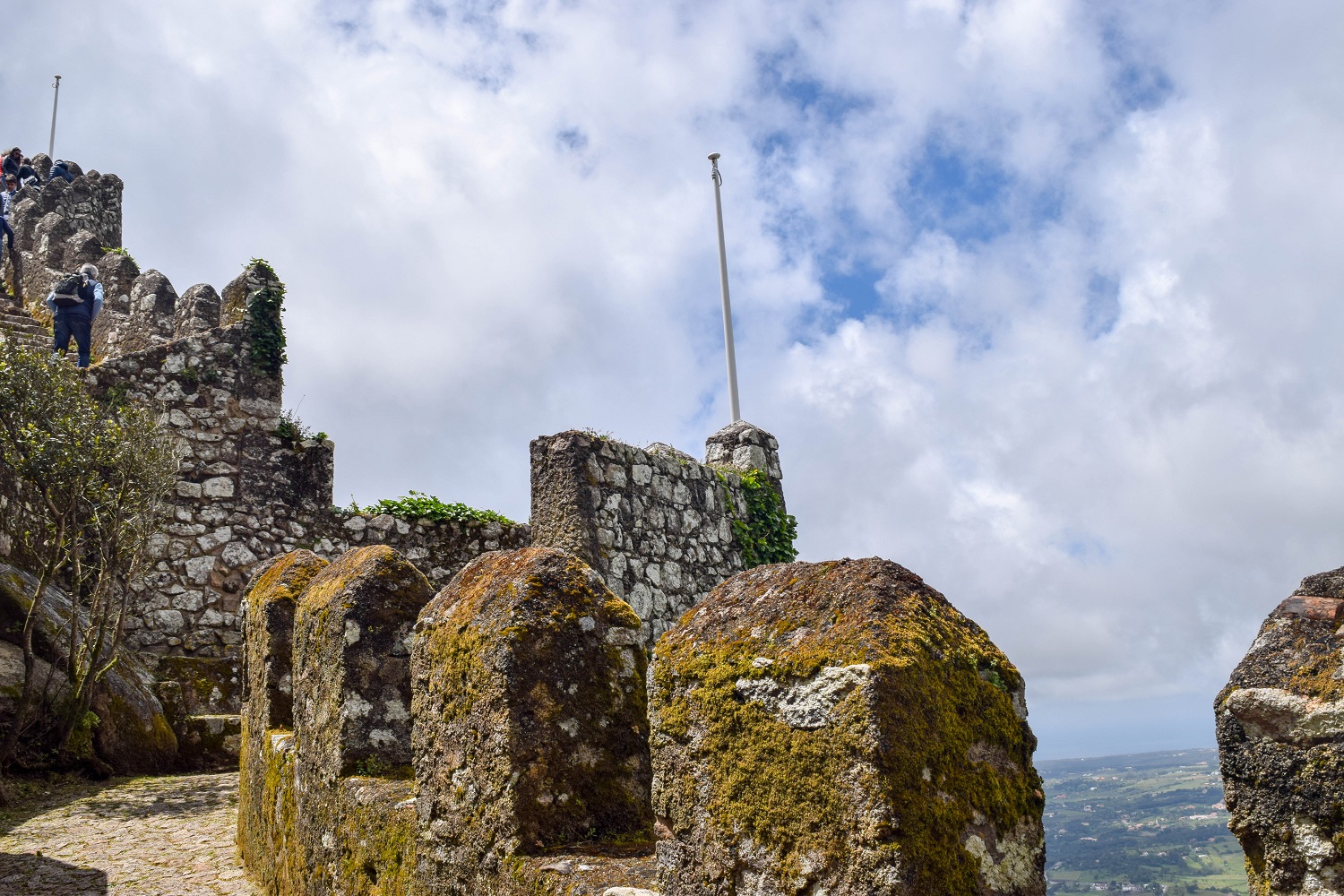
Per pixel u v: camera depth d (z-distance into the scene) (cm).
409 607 436
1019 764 195
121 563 980
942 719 181
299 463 1308
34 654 919
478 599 316
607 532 925
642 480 990
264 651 568
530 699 283
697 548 1052
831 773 179
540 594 301
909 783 171
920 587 202
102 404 1205
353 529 1318
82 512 992
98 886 556
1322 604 174
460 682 306
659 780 218
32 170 2200
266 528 1266
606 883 236
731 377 1471
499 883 271
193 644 1187
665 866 214
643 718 301
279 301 1353
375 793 370
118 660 996
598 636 302
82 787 859
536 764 278
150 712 972
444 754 312
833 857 176
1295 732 163
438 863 305
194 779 912
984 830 180
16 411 924
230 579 1229
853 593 198
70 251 1623
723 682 205
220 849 641
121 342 1460
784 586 217
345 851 386
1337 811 157
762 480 1194
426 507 1375
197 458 1247
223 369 1289
